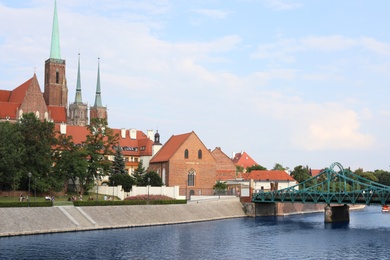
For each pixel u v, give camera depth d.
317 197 128.38
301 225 117.25
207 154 159.12
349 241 88.62
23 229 88.06
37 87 176.38
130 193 132.25
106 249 74.81
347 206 132.75
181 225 111.56
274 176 197.88
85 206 104.69
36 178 117.12
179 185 153.50
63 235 88.19
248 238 91.06
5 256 67.44
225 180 180.00
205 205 134.00
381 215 157.88
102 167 136.38
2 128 111.62
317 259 70.69
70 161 126.56
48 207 98.00
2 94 188.38
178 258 69.88
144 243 81.50
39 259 66.06
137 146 181.50
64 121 197.00
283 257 72.06
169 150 161.25
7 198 114.12
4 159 106.12
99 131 140.00
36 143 119.06
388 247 81.69
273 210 152.00
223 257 71.25
